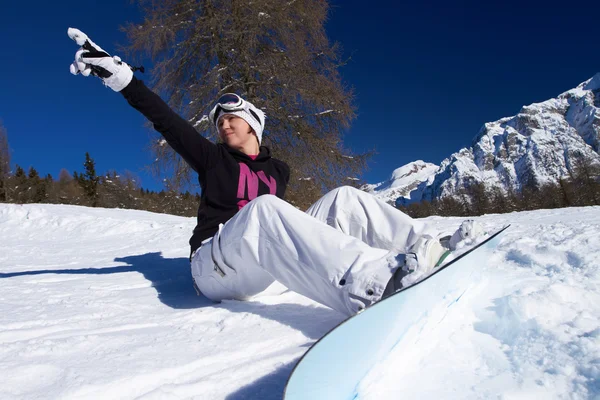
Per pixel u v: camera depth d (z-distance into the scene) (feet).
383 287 3.40
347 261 3.69
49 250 15.74
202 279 5.47
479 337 3.72
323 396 2.32
